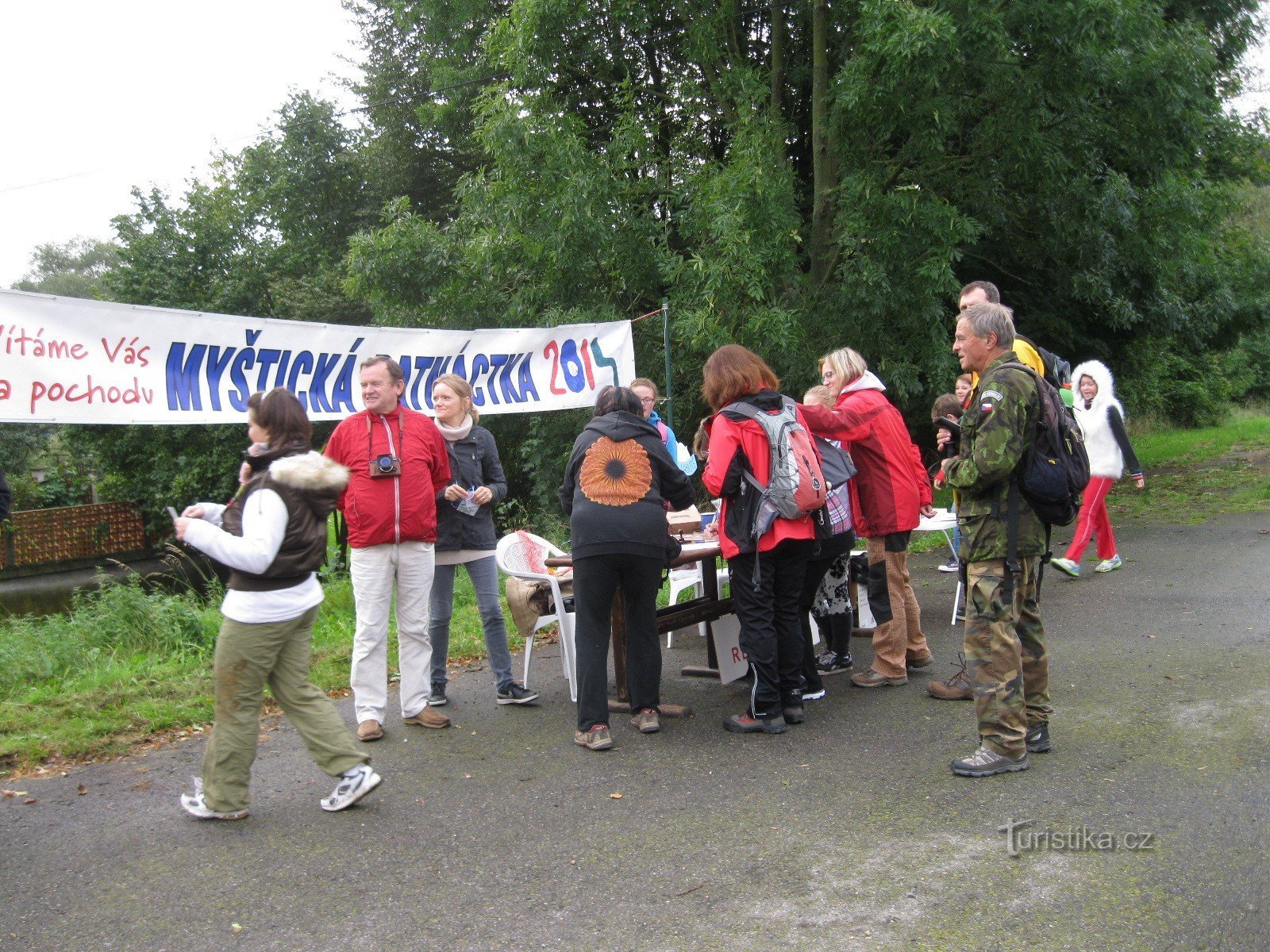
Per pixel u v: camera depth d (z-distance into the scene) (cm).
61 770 464
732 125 1377
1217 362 3409
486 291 1441
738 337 1245
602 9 1379
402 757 473
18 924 318
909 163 1311
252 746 397
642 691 500
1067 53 1205
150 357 692
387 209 1533
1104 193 1384
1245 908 297
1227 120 1717
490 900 327
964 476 405
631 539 472
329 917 318
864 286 1214
